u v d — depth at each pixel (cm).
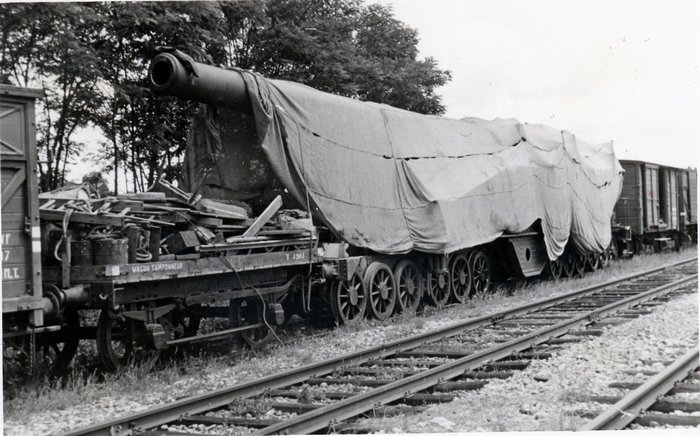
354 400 657
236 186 1241
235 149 1241
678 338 1012
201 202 1003
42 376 826
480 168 1603
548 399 710
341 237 1220
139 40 1531
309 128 1183
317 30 2020
